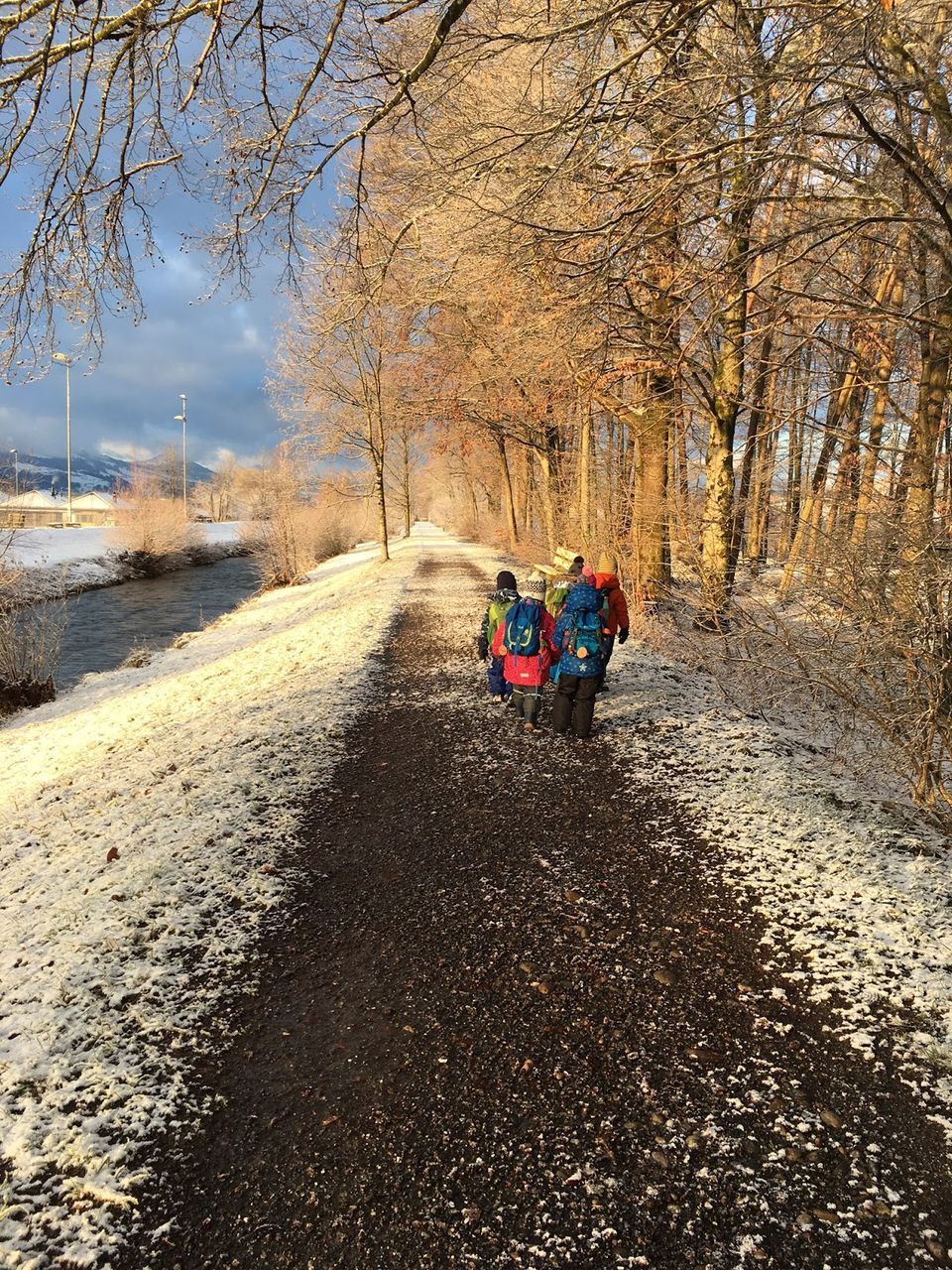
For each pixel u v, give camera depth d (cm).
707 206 772
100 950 324
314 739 652
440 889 392
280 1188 212
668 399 1137
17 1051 259
